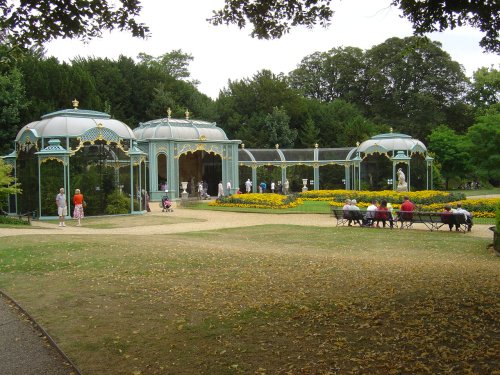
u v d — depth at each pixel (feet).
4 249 48.21
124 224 85.56
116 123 108.68
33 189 98.94
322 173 182.29
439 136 199.31
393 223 82.07
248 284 33.14
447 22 31.17
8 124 133.39
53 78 154.10
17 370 20.70
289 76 297.74
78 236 59.41
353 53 284.61
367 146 163.12
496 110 202.39
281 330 23.81
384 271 36.78
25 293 32.24
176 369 20.17
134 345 22.85
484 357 19.21
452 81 240.73
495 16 30.01
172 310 27.78
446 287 29.25
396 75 245.24
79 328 25.30
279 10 32.17
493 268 39.37
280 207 113.70
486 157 170.09
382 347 20.97
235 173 158.61
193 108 221.87
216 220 92.63
